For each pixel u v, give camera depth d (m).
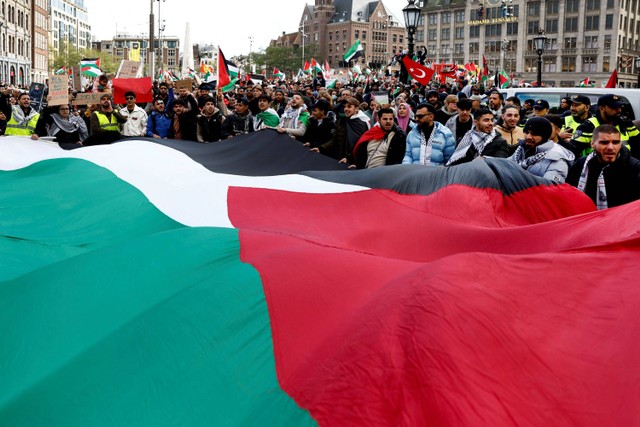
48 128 11.38
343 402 2.70
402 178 5.98
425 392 2.62
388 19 197.12
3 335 3.95
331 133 10.09
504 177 5.52
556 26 118.31
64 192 6.76
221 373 3.17
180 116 11.68
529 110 15.02
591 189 5.71
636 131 8.52
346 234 5.40
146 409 3.08
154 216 6.15
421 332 2.79
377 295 3.33
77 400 3.17
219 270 3.96
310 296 3.54
